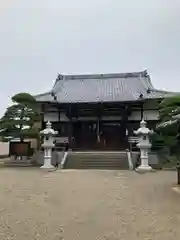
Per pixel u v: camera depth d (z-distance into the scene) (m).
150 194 10.11
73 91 33.59
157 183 13.15
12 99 24.02
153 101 29.89
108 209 7.65
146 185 12.46
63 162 22.83
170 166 20.55
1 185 12.42
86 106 29.50
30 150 25.33
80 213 7.19
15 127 24.08
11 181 13.84
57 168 21.69
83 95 31.77
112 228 5.86
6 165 23.70
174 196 9.69
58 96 31.80
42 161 25.30
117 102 28.44
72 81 36.75
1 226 5.97
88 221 6.40
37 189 11.26
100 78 36.78
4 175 16.73
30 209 7.63
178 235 5.41
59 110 31.12
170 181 13.91
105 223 6.25
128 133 30.16
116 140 30.48
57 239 5.12
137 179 14.72
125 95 30.48
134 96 29.84
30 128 24.36
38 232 5.55
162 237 5.28
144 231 5.66
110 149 29.94
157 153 24.20
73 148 29.22
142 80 34.84
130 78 36.31
